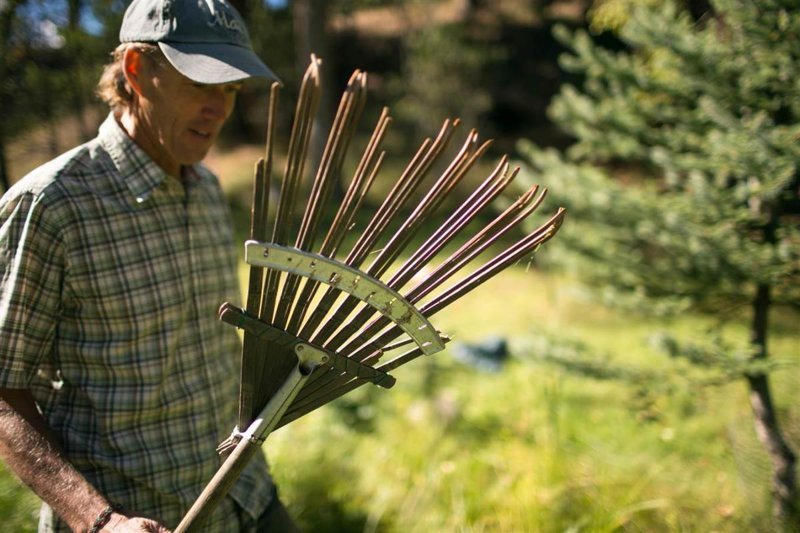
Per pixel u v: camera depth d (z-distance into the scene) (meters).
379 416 4.04
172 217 1.70
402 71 13.85
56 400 1.67
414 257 1.22
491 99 12.62
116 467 1.61
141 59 1.58
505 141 13.27
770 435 2.76
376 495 3.22
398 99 13.47
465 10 15.65
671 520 2.79
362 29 16.08
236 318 1.22
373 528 3.00
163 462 1.66
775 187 2.57
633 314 3.17
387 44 15.60
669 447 3.43
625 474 3.19
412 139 13.26
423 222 1.22
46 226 1.51
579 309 6.23
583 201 3.05
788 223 2.88
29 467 1.46
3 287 1.48
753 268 2.65
